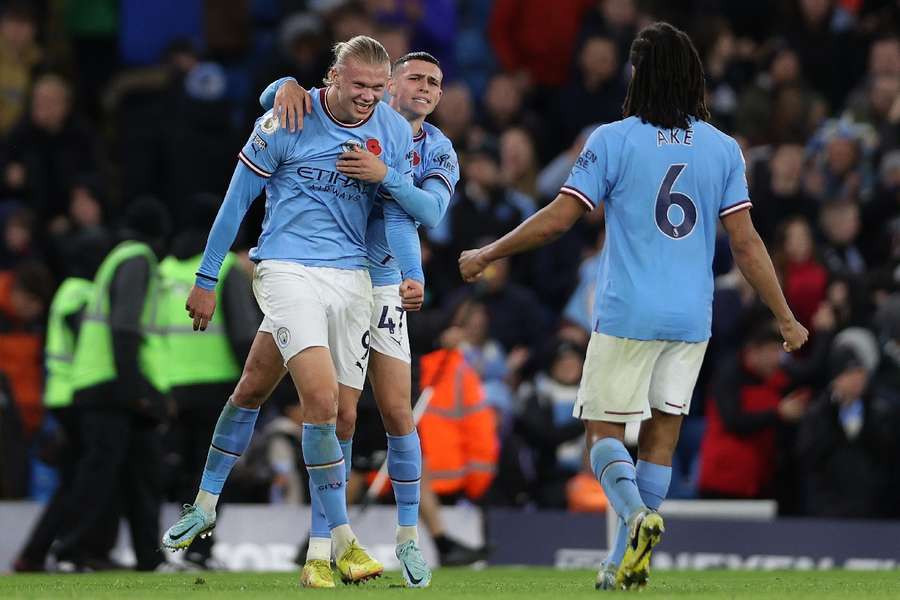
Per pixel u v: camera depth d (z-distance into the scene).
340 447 23.39
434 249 48.75
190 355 35.44
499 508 41.75
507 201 50.09
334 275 23.09
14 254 48.28
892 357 43.06
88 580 27.83
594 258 47.31
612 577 22.28
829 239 49.91
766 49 57.25
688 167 22.16
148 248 35.28
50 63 56.06
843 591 23.09
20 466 41.62
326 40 52.94
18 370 44.72
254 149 22.95
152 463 35.34
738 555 39.97
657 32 22.33
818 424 41.78
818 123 54.44
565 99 56.94
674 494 45.88
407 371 24.50
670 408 22.25
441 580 28.19
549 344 44.28
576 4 59.41
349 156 22.91
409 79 24.59
